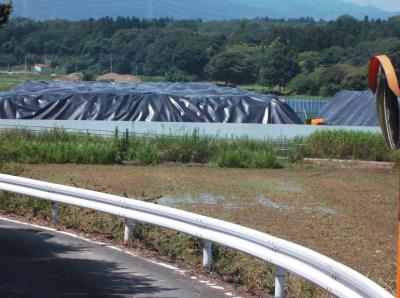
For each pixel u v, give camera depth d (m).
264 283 16.98
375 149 58.50
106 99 68.50
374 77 9.80
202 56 181.75
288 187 42.22
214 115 68.00
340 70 146.50
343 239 26.16
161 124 61.69
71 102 68.12
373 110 76.00
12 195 29.73
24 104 67.50
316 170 53.09
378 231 28.67
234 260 19.33
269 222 29.38
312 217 31.31
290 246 14.85
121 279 17.52
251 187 41.38
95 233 24.19
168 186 40.47
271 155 54.56
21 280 17.22
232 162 54.03
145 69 198.62
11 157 50.94
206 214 30.69
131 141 56.53
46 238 23.17
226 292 16.30
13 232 24.20
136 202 21.42
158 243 21.34
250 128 62.12
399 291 10.19
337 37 180.38
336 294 12.88
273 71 158.12
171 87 80.19
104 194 23.08
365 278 11.99
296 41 180.00
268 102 69.25
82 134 59.00
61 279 17.41
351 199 38.34
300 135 62.44
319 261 13.64
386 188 43.44
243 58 163.50
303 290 16.36
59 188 25.16
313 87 149.12
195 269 18.75
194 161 55.53
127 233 22.12
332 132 60.25
